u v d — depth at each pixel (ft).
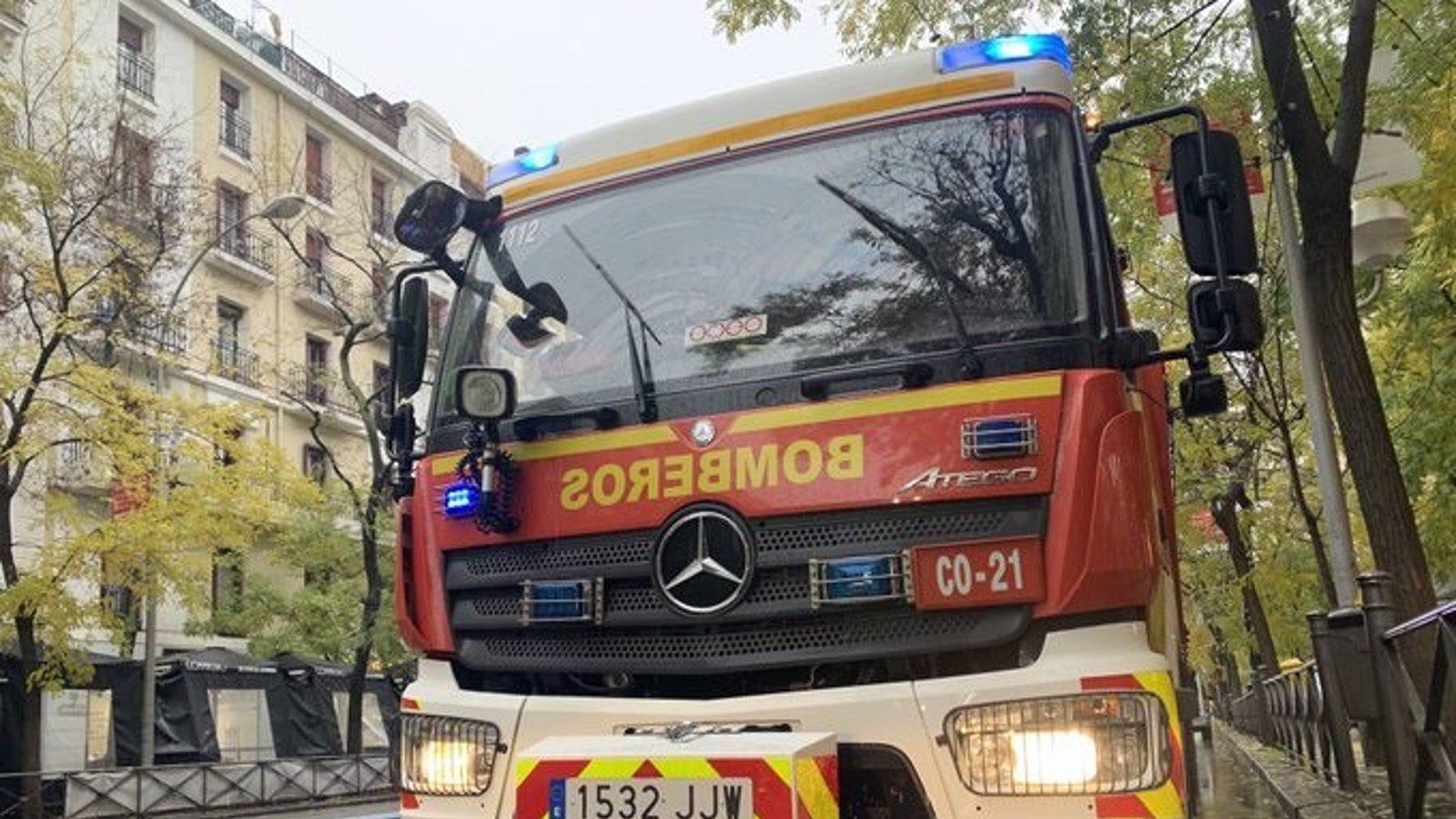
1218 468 62.39
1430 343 43.70
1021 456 12.72
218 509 58.29
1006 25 32.91
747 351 14.64
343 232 115.34
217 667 78.64
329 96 123.75
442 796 14.60
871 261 14.75
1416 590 25.46
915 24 34.47
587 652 14.14
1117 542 12.45
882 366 13.66
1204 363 14.76
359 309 116.78
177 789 65.00
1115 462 12.71
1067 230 14.24
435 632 15.30
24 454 52.37
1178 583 18.92
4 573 57.31
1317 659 37.96
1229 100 32.83
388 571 88.74
